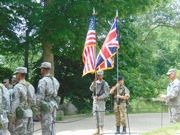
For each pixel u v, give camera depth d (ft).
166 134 22.50
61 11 55.77
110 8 57.98
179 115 30.30
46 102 27.78
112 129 43.04
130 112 70.90
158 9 109.50
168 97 30.32
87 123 49.93
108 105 75.51
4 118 24.11
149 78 98.78
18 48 61.41
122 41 73.61
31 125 27.32
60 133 40.06
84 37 58.29
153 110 78.38
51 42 55.62
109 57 34.83
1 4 57.36
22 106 25.88
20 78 26.66
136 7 60.75
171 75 30.63
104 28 65.36
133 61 79.77
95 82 37.09
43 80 27.99
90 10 57.00
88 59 35.81
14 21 60.18
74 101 75.56
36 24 56.13
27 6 58.29
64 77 76.59
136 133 38.04
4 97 24.11
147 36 112.88
